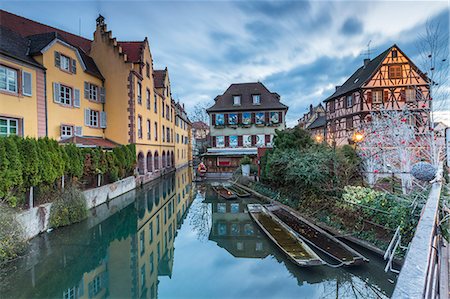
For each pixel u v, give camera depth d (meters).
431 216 2.31
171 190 19.41
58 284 6.36
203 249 8.63
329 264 6.43
